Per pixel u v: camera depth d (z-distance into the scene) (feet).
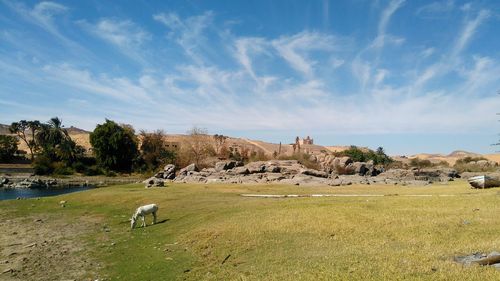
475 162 358.02
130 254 66.59
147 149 396.78
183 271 54.44
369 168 271.28
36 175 347.36
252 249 59.72
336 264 47.98
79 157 400.06
